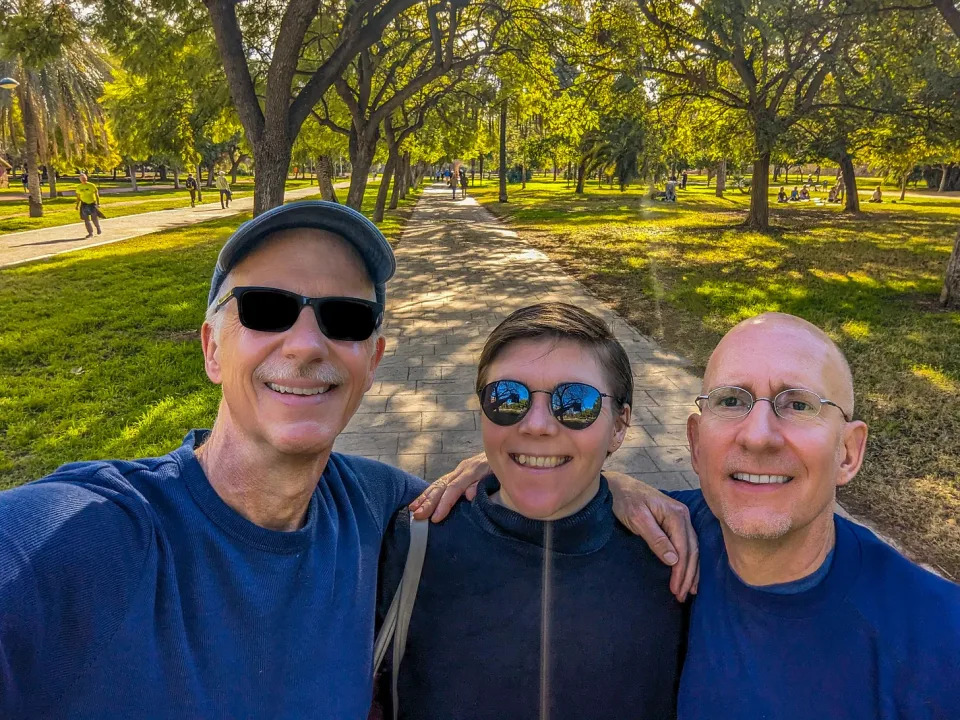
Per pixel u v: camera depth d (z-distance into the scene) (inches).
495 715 49.3
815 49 358.6
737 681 45.1
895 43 355.6
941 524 136.7
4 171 1560.0
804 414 44.6
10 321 318.7
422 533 53.8
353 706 44.4
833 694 42.4
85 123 1062.4
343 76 529.7
